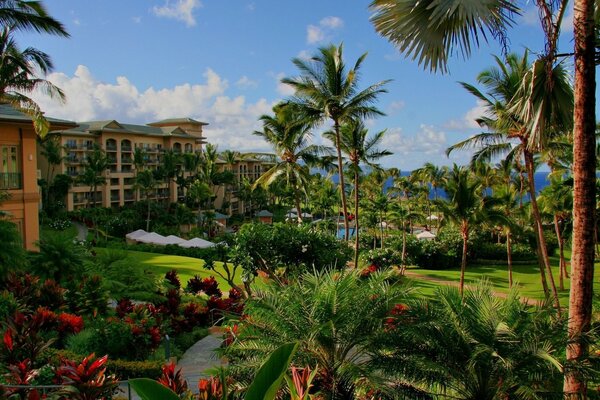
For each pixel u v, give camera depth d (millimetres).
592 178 7535
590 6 7164
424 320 7898
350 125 29062
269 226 18500
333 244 18484
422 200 69188
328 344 7883
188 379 10500
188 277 25125
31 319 10367
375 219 48906
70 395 6090
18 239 15945
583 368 7152
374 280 8812
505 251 44656
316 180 71500
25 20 17703
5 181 22172
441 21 6516
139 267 19125
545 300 8406
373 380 7402
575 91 7508
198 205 62969
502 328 7418
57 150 58469
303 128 30391
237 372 7703
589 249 7594
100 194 64500
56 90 19797
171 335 13828
